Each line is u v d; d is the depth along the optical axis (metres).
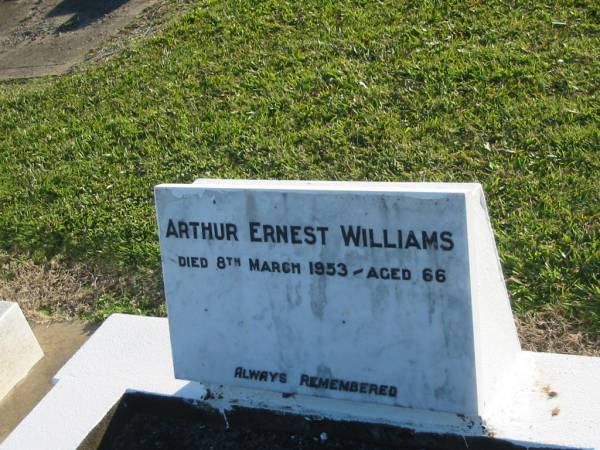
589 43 3.10
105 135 3.30
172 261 1.82
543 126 2.73
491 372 1.70
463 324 1.61
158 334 2.11
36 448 1.82
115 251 2.63
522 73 3.00
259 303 1.77
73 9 5.05
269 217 1.72
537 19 3.32
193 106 3.35
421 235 1.61
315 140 2.92
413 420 1.69
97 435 1.85
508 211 2.43
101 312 2.41
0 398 2.18
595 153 2.56
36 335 2.40
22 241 2.79
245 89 3.37
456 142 2.74
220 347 1.82
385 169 2.71
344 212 1.66
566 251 2.23
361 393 1.72
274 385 1.79
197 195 1.77
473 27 3.35
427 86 3.05
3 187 3.12
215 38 3.88
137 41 4.17
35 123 3.59
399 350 1.68
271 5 3.99
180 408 1.89
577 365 1.80
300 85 3.28
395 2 3.70
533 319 2.08
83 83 3.85
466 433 1.66
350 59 3.36
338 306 1.71
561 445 1.60
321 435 1.78
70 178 3.07
